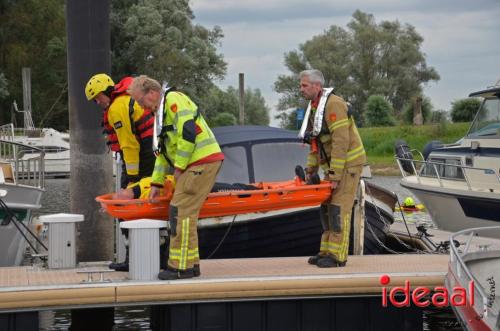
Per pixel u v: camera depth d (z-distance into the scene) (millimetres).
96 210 11273
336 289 8375
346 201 8938
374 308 8656
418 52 86688
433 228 15477
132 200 8422
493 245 11758
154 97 8023
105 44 11281
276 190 8898
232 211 8914
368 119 63062
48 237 9141
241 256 10984
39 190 11727
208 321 8328
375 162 47500
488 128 14594
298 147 11930
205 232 10633
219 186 10203
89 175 11234
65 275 8641
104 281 8188
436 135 50875
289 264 9344
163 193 8680
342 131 8625
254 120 92688
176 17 56531
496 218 13312
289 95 87312
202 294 8125
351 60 87562
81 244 11266
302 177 10148
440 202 14508
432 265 9312
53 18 61125
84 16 11141
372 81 85250
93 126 11203
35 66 59781
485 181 14156
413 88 85562
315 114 8766
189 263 8258
